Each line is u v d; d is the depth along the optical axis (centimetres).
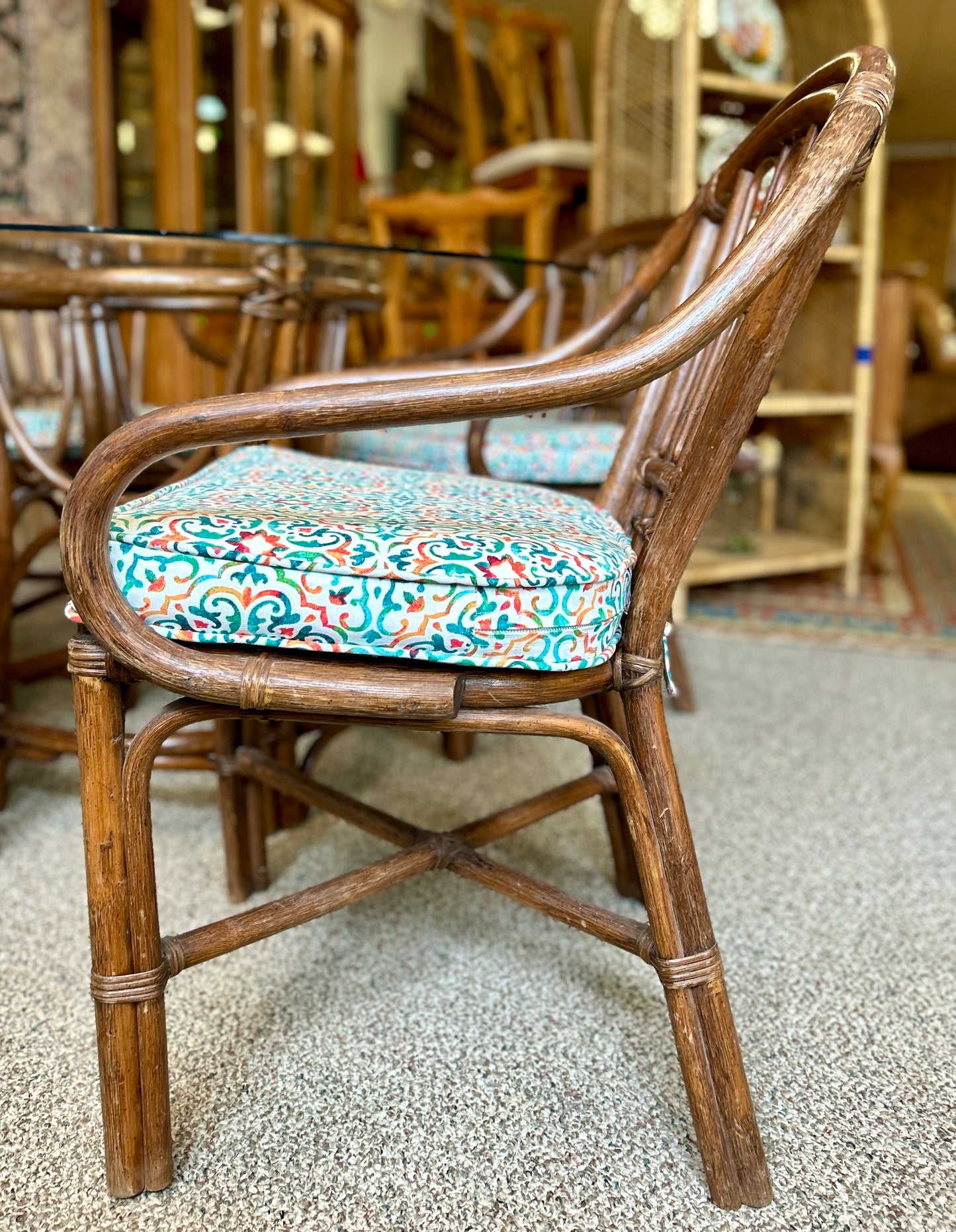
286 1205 72
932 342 540
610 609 69
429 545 65
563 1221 71
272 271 114
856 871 125
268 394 62
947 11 657
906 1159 77
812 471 304
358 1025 93
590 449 146
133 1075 71
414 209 237
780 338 66
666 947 73
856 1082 86
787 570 290
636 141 259
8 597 132
